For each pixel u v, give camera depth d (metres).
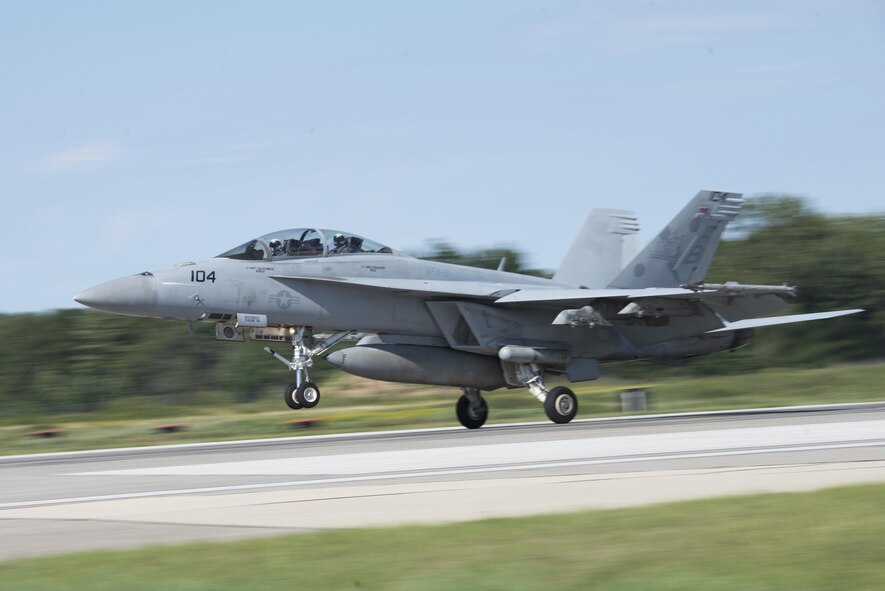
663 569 25.81
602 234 103.12
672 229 92.31
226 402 159.12
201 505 39.22
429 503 37.81
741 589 23.92
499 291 85.12
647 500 37.25
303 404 82.00
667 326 89.00
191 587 25.02
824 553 27.02
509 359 80.88
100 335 170.75
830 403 112.50
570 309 84.06
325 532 31.09
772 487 39.62
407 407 136.88
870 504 33.31
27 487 48.25
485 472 47.50
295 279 79.88
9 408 156.88
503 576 25.28
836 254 192.62
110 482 49.00
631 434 68.06
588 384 164.00
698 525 30.75
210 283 77.38
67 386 160.62
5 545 32.16
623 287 90.75
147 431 100.56
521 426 86.38
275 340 83.31
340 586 24.92
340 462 55.22
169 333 172.88
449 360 82.69
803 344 169.00
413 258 87.38
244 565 27.05
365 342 82.81
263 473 50.66
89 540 32.59
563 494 39.31
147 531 33.69
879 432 63.91
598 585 24.42
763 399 120.81
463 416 87.12
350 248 84.12
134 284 75.44
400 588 24.55
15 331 169.62
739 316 86.62
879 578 24.70
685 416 90.00
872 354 170.88
